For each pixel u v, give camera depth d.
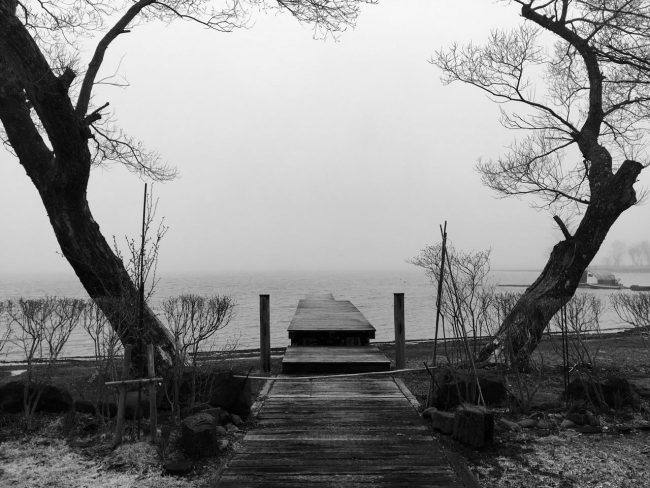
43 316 5.78
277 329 23.44
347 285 105.12
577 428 5.47
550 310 8.40
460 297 7.20
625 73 9.93
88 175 6.68
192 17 8.02
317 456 4.56
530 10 9.76
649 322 7.75
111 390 6.14
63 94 5.94
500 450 4.86
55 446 4.91
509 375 8.06
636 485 4.05
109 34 7.09
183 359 5.80
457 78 10.77
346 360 8.74
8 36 5.72
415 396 6.98
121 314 5.95
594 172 9.26
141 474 4.29
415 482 3.99
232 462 4.42
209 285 101.06
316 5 7.99
